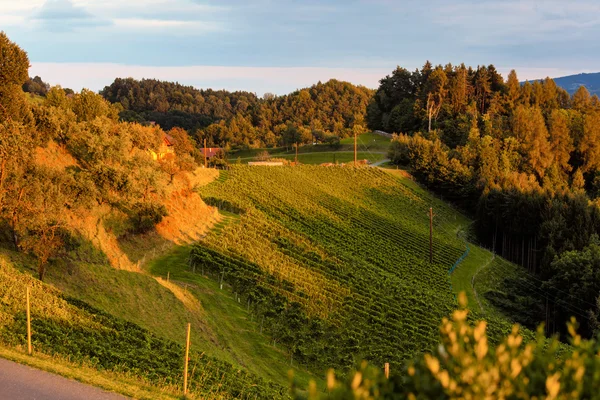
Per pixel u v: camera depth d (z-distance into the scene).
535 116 120.00
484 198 94.94
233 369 31.61
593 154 122.31
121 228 44.72
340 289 50.81
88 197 42.00
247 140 174.38
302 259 55.72
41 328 25.69
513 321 64.44
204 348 34.25
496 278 76.00
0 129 38.06
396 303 52.72
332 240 67.62
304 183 90.25
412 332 47.12
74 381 19.41
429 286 64.31
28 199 36.19
